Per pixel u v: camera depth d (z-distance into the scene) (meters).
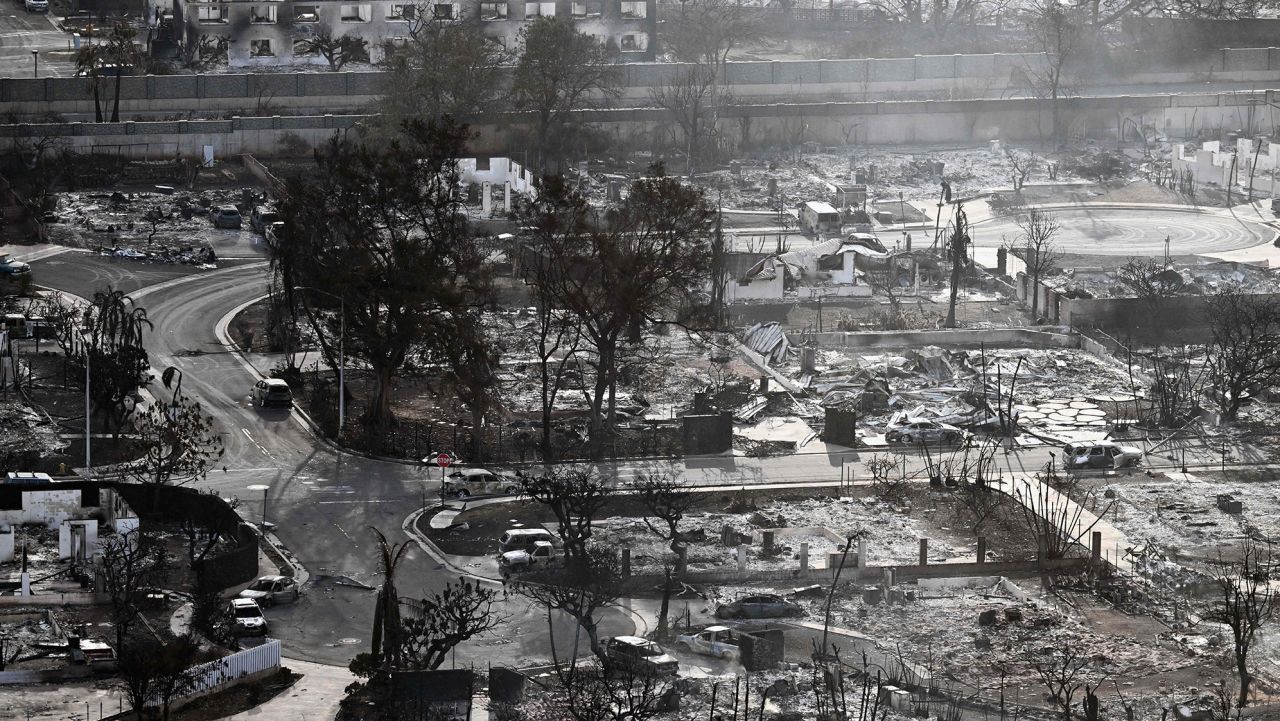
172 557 162.25
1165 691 138.38
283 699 133.88
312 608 152.75
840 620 150.88
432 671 130.62
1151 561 163.50
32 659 139.38
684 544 165.25
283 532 169.25
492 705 132.00
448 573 160.12
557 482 157.88
